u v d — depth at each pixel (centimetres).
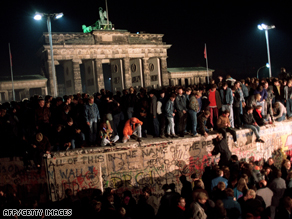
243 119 1789
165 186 1234
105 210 1057
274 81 2066
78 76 6456
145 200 1198
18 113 1554
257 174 1352
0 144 1480
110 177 1456
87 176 1407
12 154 1477
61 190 1380
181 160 1591
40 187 1405
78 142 1482
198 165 1630
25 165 1403
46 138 1380
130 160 1488
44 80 6462
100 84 6694
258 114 1812
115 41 6912
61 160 1376
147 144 1511
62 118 1485
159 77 7531
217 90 1853
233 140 1673
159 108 1608
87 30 7225
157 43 7400
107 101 1598
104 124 1480
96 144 1545
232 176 1274
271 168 1462
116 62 7344
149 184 1530
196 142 1616
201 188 1128
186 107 1662
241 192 1158
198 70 8512
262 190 1190
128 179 1488
